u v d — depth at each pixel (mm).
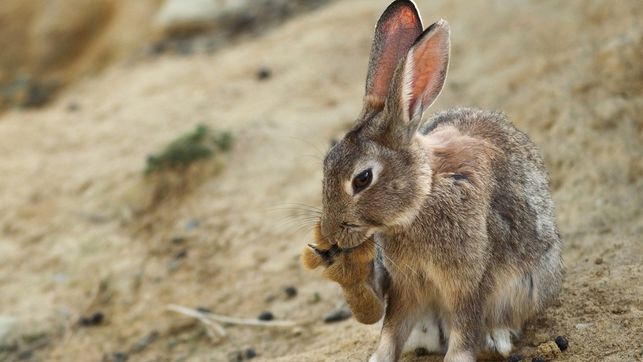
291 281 11000
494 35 15062
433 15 16234
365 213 7051
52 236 13242
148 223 13016
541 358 7590
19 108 19781
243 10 19688
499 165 7539
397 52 7605
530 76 13328
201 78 17047
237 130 14250
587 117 11812
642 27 13164
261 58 17078
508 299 7609
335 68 15914
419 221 7176
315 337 9727
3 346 11195
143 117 15969
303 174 12977
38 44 21719
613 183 10703
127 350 10758
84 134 16125
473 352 7297
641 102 11766
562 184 10977
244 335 10258
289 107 14828
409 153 7137
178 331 10836
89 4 21844
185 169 13539
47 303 11844
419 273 7395
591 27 14078
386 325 7684
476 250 7172
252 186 13000
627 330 7723
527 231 7605
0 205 14156
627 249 9320
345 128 13805
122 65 19578
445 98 13477
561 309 8281
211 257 11961
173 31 19922
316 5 19344
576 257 9500
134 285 11836
